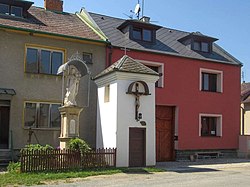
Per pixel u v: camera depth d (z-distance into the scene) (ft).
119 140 54.24
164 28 89.30
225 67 83.10
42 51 62.39
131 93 55.72
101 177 44.45
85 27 72.79
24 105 59.93
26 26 61.98
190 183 40.32
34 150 46.55
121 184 39.17
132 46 71.26
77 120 54.08
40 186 37.45
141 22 74.38
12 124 58.54
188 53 78.95
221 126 80.84
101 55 67.31
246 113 107.86
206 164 65.00
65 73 56.08
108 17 81.76
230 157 80.89
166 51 75.36
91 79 65.57
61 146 53.62
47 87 62.03
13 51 59.82
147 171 50.52
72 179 42.52
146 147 56.39
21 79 60.08
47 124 61.52
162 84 73.56
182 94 75.92
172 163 67.21
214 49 88.17
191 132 76.28
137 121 56.13
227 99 82.58
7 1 64.49
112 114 56.13
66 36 63.52
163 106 74.79
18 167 47.01
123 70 55.42
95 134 65.16
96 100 65.82
